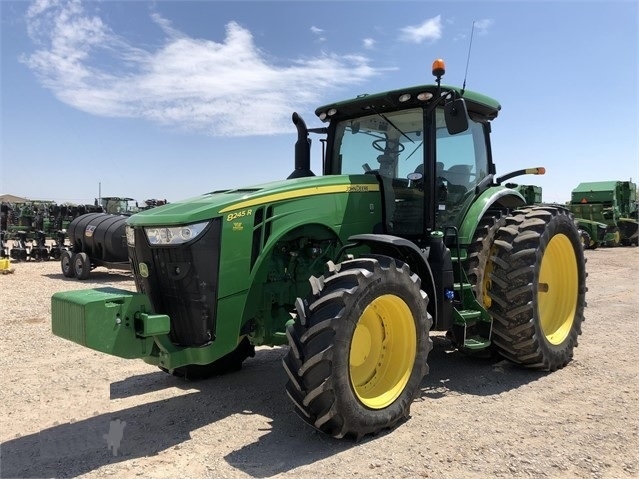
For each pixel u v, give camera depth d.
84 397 4.22
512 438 3.38
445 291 4.13
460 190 4.87
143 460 3.12
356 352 3.48
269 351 5.68
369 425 3.33
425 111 4.43
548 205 5.39
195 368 4.58
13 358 5.31
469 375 4.79
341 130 5.16
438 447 3.26
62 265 12.89
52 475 2.94
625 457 3.12
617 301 8.66
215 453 3.21
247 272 3.65
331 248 4.23
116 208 21.53
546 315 5.23
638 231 21.97
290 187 3.94
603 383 4.51
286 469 2.98
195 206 3.57
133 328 3.20
